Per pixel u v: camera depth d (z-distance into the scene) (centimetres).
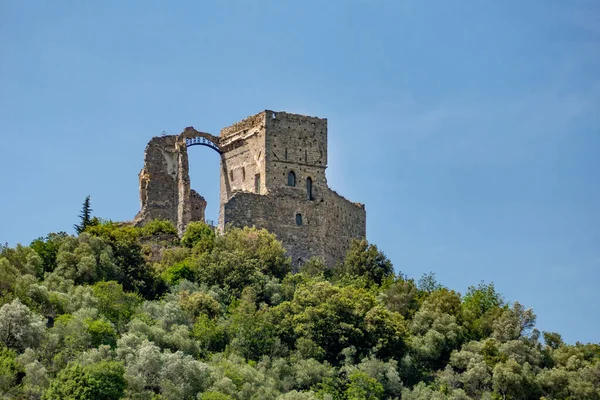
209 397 14725
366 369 16850
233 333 17050
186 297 17862
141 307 17300
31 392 14250
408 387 17262
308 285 18562
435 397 16600
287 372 16400
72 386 14175
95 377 14288
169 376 15112
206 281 18925
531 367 18112
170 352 15775
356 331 17512
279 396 15425
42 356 15238
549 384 17688
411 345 18000
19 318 15350
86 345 15488
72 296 16838
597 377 17862
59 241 18862
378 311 17900
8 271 16912
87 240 18612
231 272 18938
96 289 17138
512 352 18288
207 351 16650
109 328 15912
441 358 18462
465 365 18075
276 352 16950
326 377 16388
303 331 17338
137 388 14688
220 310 17762
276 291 18738
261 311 17688
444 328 18662
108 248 18562
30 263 17788
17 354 15188
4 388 14250
